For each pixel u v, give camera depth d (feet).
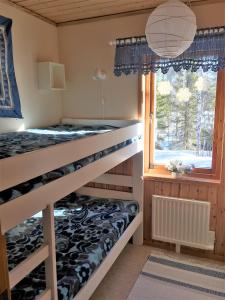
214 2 8.02
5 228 3.68
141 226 9.95
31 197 4.18
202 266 8.85
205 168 9.23
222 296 7.51
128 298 7.44
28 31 8.86
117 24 9.33
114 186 10.33
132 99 9.55
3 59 7.90
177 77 9.14
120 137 7.55
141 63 8.91
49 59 9.95
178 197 9.39
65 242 6.89
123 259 9.25
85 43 9.95
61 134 7.36
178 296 7.52
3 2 7.84
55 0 7.95
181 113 9.30
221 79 8.53
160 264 8.95
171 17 5.35
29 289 4.95
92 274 6.19
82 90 10.36
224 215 8.87
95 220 8.20
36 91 9.39
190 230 9.16
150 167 10.03
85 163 5.81
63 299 5.10
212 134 8.98
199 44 8.08
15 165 3.76
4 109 7.98
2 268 2.38
